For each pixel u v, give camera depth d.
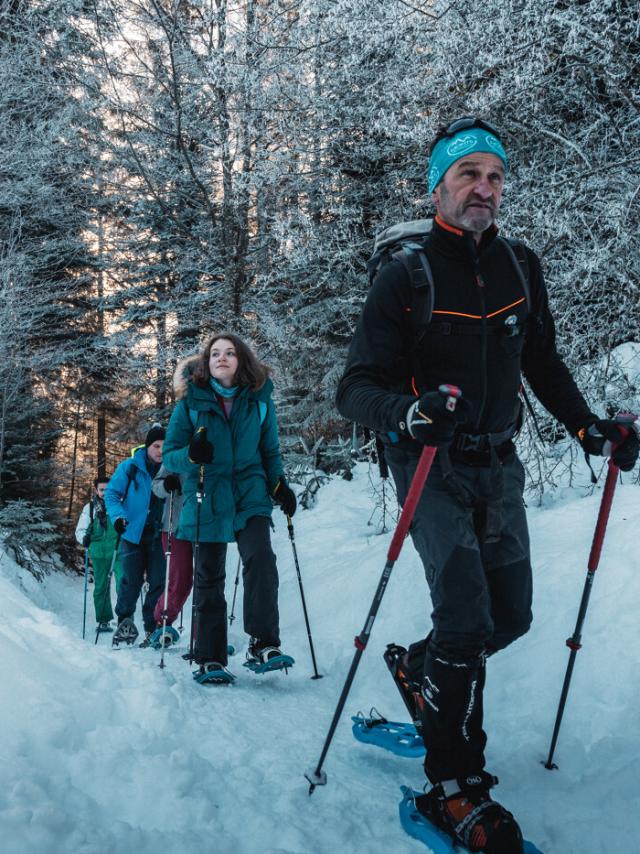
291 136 10.00
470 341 2.22
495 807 2.03
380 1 6.47
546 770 2.58
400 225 2.42
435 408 1.93
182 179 12.27
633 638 3.25
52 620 3.51
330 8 6.90
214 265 12.95
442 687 2.16
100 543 7.79
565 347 5.73
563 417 2.53
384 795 2.42
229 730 2.86
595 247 5.28
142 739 2.46
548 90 6.32
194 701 3.16
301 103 9.27
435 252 2.26
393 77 6.71
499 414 2.28
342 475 10.97
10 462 14.11
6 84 11.73
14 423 14.71
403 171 8.23
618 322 5.73
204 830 2.03
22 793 1.90
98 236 15.83
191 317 13.42
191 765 2.35
